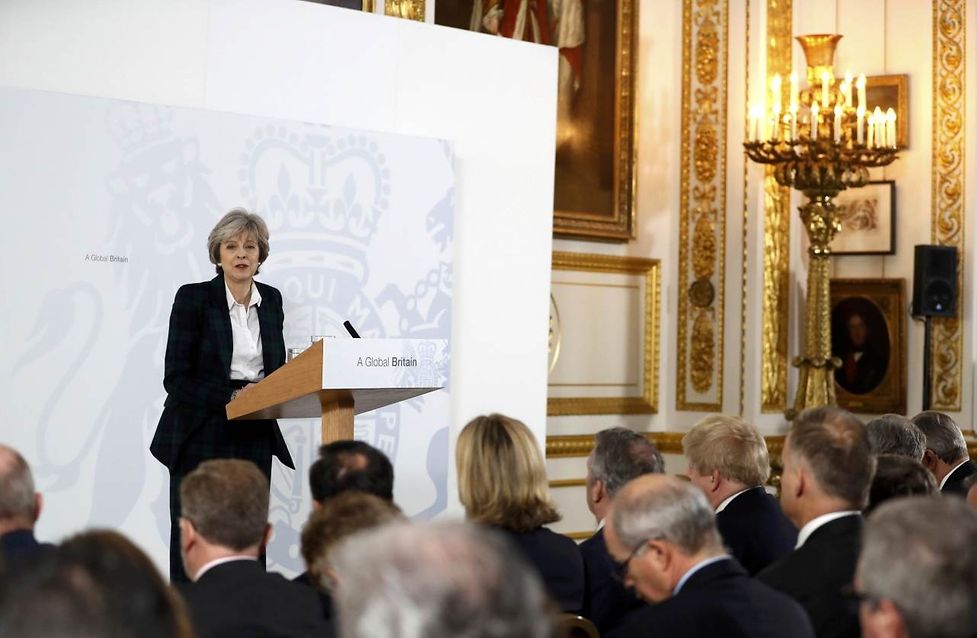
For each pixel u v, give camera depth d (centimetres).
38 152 580
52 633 133
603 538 384
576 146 945
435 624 124
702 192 972
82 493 587
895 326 972
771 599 266
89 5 599
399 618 125
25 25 585
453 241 696
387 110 682
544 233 734
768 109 940
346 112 668
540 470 349
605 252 966
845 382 991
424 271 680
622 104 971
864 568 203
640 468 384
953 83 960
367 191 665
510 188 723
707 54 970
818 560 299
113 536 159
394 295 671
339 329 655
